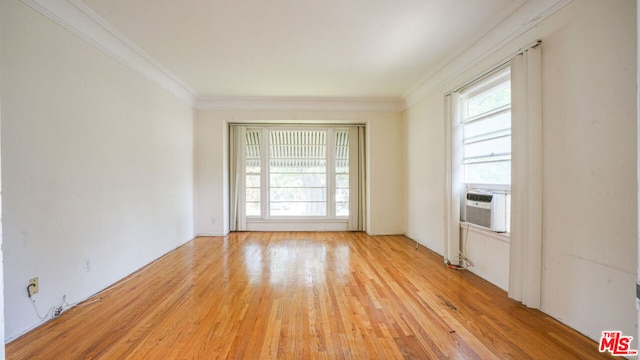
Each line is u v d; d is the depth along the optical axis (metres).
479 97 3.25
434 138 4.12
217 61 3.54
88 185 2.65
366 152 5.67
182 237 4.66
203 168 5.27
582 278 2.01
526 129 2.39
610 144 1.82
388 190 5.43
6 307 1.95
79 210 2.54
